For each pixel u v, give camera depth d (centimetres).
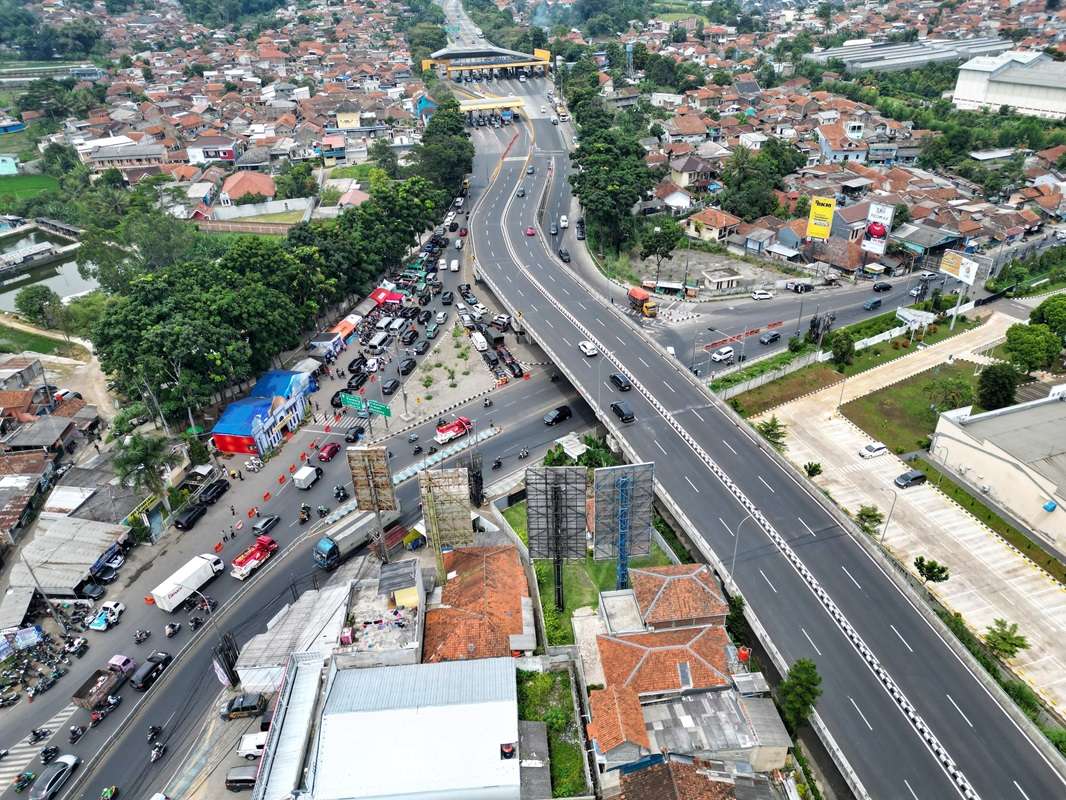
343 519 9931
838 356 13150
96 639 8331
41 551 9156
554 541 7881
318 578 9019
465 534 8519
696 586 7469
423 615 7756
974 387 12250
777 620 7581
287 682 6975
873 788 6075
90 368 14650
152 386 11369
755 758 6238
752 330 14538
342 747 6159
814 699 6456
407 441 11631
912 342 13912
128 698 7631
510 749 6166
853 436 11412
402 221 17900
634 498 7675
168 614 8619
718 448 10244
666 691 6556
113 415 12925
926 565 8450
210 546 9650
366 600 7850
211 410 12512
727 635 7169
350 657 7062
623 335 13288
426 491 8225
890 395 12369
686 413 11000
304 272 14312
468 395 12838
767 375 12756
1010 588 8544
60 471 11350
